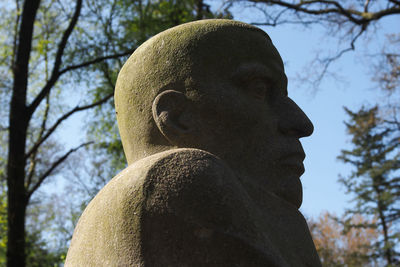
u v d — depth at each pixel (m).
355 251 15.55
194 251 1.52
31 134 8.85
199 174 1.59
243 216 1.57
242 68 1.93
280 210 1.84
